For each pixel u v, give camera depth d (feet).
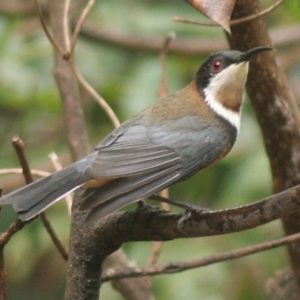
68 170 25.44
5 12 46.16
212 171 44.27
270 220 21.83
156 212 23.62
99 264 24.41
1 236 22.40
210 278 42.01
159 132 28.50
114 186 24.81
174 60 46.78
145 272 27.22
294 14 42.80
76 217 24.67
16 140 24.12
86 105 46.83
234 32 29.66
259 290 42.47
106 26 47.39
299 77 50.14
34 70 46.60
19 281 46.75
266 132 30.25
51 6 35.19
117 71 47.42
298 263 30.58
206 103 30.35
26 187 24.17
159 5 48.85
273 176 30.71
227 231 22.50
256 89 29.89
